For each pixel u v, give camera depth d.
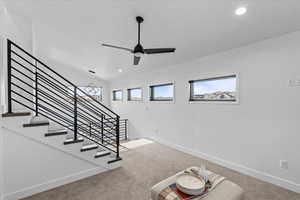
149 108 4.75
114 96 6.88
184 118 3.64
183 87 3.65
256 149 2.43
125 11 2.15
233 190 1.44
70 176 2.32
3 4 2.23
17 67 2.53
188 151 3.54
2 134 1.82
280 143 2.19
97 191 2.09
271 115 2.26
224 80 2.96
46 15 2.54
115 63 4.53
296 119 2.04
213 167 2.81
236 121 2.68
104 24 2.58
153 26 2.38
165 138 4.20
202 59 3.22
